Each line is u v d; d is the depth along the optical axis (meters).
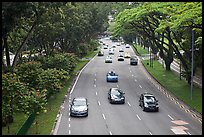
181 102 44.59
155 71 71.75
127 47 144.62
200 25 41.56
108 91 49.66
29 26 50.34
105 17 93.88
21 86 30.19
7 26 32.38
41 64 48.22
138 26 64.38
